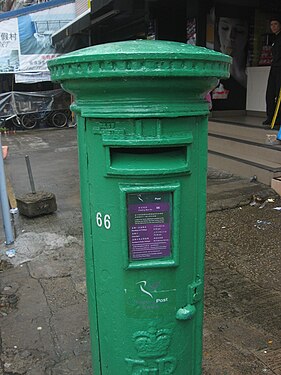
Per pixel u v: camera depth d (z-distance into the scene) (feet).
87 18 37.22
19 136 44.34
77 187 21.04
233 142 22.52
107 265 5.36
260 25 29.78
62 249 13.05
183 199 5.13
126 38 43.55
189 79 4.62
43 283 10.87
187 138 4.90
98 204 5.19
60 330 8.89
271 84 22.68
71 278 11.12
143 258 5.19
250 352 8.04
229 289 10.33
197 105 4.95
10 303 9.98
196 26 27.94
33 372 7.70
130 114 4.65
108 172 4.94
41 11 48.80
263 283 10.59
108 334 5.68
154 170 4.83
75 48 51.16
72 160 28.78
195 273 5.57
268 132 22.17
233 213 15.69
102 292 5.55
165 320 5.45
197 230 5.44
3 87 53.42
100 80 4.57
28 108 48.93
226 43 28.94
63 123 51.44
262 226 14.35
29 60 49.88
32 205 15.93
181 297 5.48
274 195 17.38
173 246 5.19
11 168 26.58
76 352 8.20
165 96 4.70
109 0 26.18
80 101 5.07
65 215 16.49
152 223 5.07
